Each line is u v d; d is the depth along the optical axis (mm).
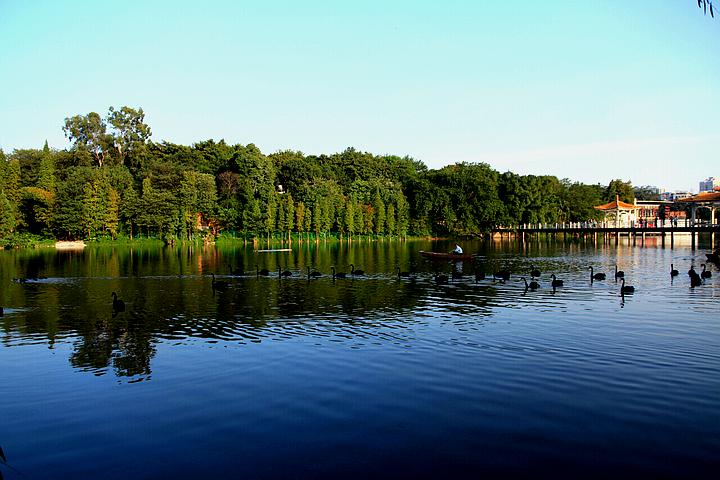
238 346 23938
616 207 146125
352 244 115000
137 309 33094
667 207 167250
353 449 14102
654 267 57344
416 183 135500
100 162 131625
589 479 12578
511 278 47656
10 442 14805
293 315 30875
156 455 13969
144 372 20438
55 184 108625
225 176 126500
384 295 38000
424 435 14797
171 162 129375
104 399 17750
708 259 63156
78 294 39344
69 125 130000
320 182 128125
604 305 33125
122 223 111938
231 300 36250
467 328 26984
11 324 28859
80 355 22781
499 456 13641
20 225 104625
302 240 121812
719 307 32188
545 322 28234
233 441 14648
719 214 145875
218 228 122562
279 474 12969
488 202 129750
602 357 21594
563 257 73750
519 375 19484
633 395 17406
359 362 21281
